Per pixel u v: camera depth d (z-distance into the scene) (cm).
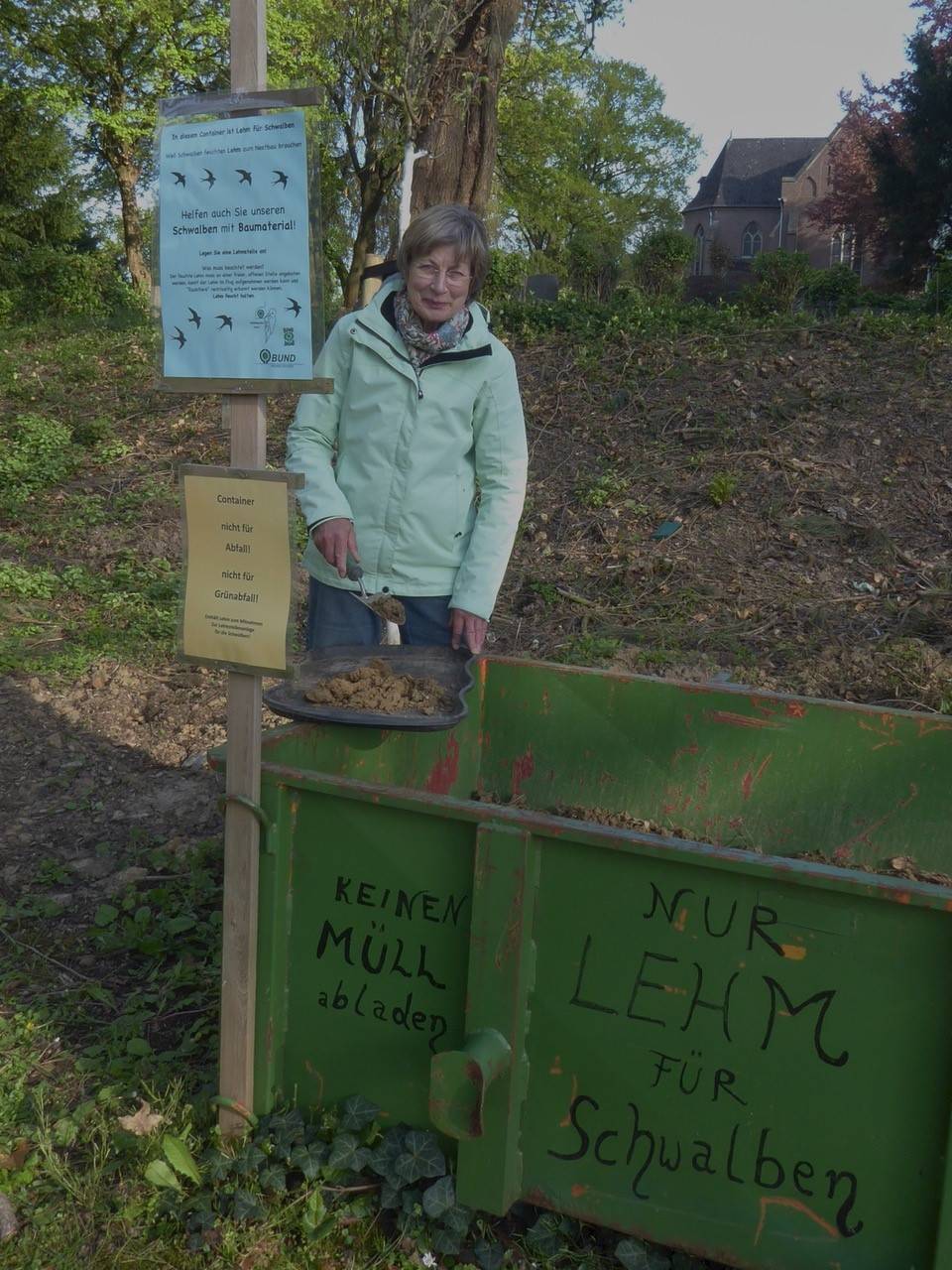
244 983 259
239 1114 266
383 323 310
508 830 222
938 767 311
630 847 212
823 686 584
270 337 241
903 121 3331
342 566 307
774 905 207
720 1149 220
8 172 2673
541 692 352
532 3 1127
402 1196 247
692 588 711
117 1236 249
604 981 223
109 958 364
